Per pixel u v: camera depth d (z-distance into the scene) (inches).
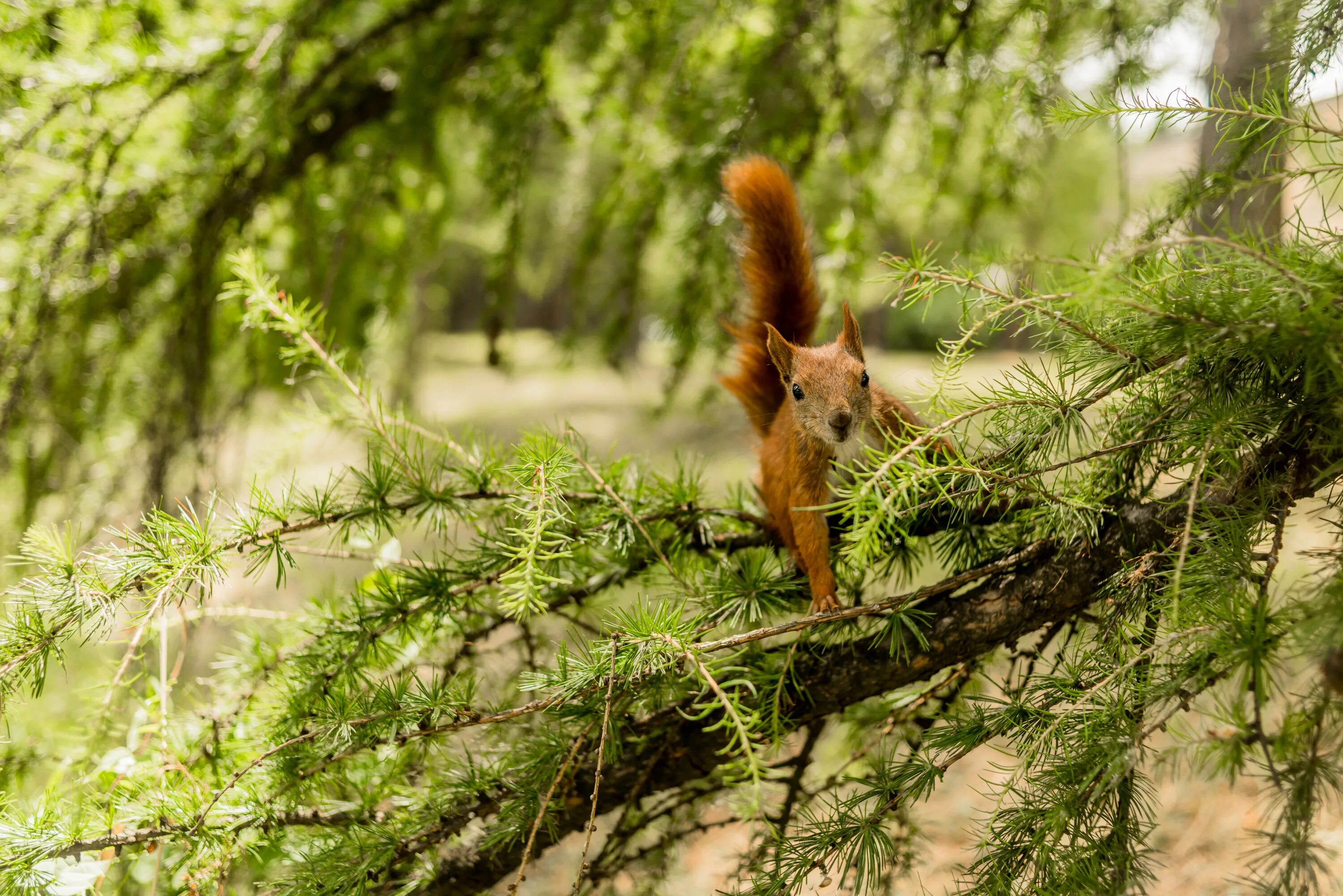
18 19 110.8
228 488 131.2
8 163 112.8
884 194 169.9
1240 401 60.0
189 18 133.0
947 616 72.6
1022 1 108.1
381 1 157.9
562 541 74.9
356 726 70.5
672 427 353.7
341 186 177.8
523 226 154.3
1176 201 79.5
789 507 82.9
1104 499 70.6
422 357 324.5
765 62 130.4
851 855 64.7
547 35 134.0
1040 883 58.0
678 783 80.0
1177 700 57.1
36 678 66.0
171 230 145.3
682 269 148.0
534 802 73.7
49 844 65.2
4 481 139.6
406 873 78.6
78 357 139.5
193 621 87.2
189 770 78.0
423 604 80.9
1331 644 47.0
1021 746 61.7
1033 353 74.2
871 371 95.8
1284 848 48.7
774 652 77.2
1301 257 55.7
